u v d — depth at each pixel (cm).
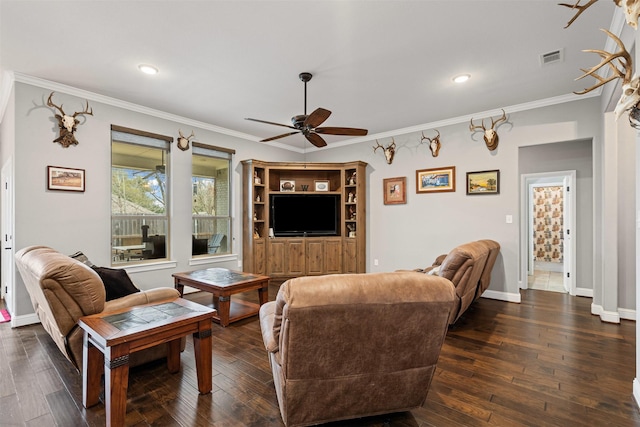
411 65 314
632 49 233
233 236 559
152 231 451
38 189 343
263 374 240
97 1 220
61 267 192
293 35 263
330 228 602
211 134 523
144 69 322
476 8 229
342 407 171
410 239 532
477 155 465
